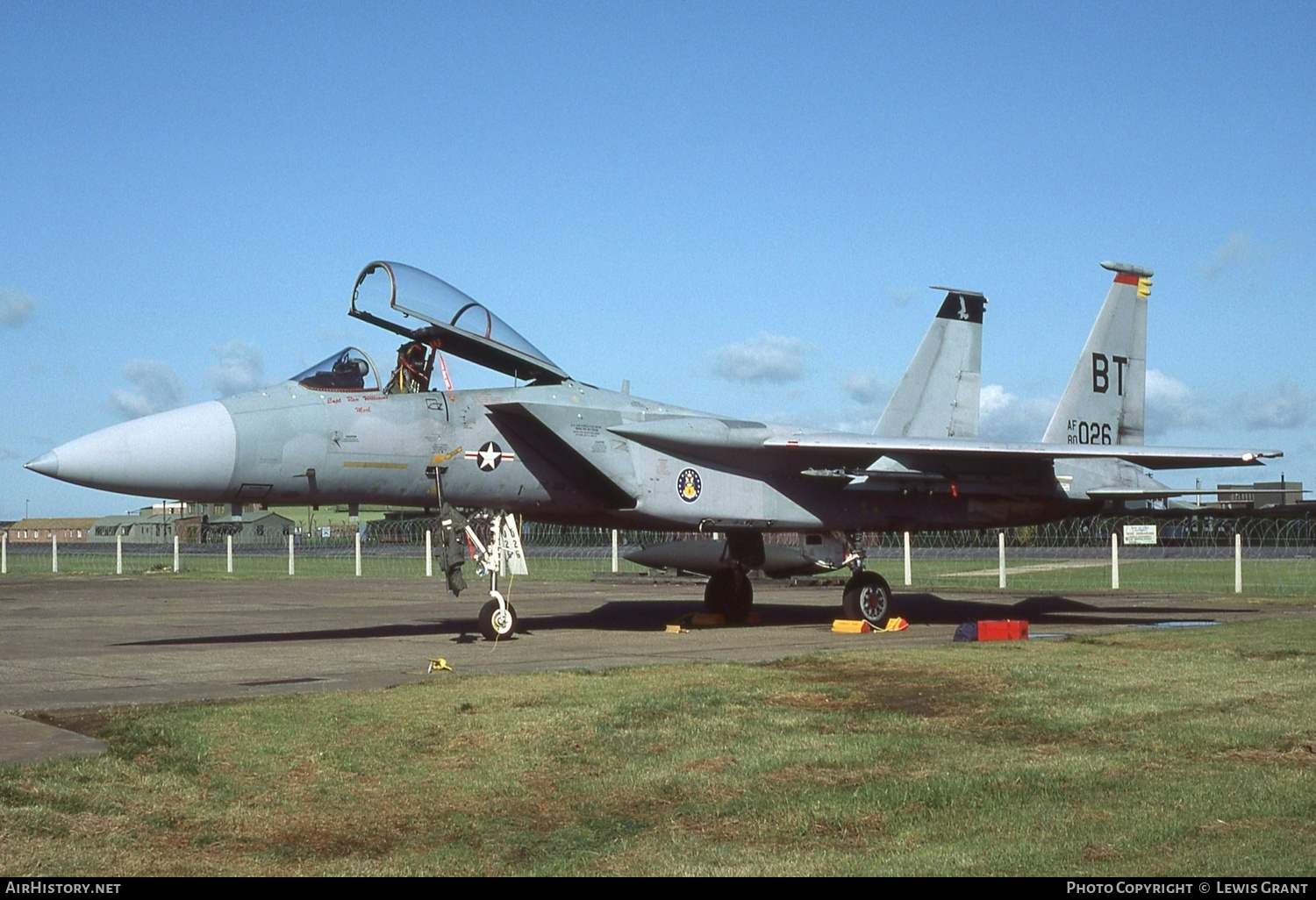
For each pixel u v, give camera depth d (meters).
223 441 12.35
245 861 4.98
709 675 9.62
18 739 7.05
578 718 7.57
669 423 15.06
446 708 8.00
